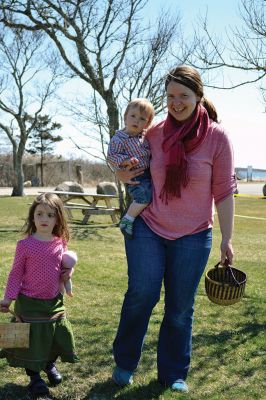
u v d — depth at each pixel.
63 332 3.47
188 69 3.31
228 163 3.41
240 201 24.59
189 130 3.33
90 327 5.05
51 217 3.50
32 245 3.42
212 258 9.78
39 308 3.39
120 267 8.49
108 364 4.05
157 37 15.16
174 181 3.32
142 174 3.54
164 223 3.42
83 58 14.83
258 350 4.46
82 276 7.68
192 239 3.42
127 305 3.49
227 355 4.33
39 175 45.78
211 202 3.50
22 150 29.66
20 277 3.42
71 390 3.56
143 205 3.45
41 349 3.36
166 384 3.62
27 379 3.73
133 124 3.54
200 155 3.36
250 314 5.69
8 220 15.90
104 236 12.70
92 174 48.91
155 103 14.51
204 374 3.91
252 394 3.56
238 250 10.95
